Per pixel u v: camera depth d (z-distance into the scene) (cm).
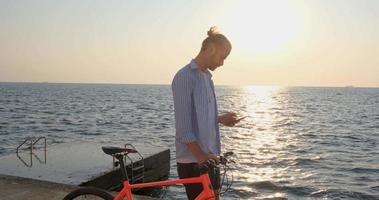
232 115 384
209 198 334
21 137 3147
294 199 1408
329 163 2130
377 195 1480
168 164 1587
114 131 3756
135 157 1379
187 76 345
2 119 4672
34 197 660
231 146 2747
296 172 1866
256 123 4694
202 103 350
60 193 681
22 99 10300
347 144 2983
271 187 1551
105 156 1402
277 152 2497
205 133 351
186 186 356
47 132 3556
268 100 12512
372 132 3900
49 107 7175
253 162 2098
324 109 7919
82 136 3344
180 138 346
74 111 6284
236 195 1422
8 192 680
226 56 355
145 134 3541
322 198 1435
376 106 9419
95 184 1127
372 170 1953
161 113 6238
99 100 10631
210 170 344
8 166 1238
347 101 12300
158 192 1233
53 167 1235
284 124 4622
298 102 11275
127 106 8044
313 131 3897
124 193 370
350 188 1571
